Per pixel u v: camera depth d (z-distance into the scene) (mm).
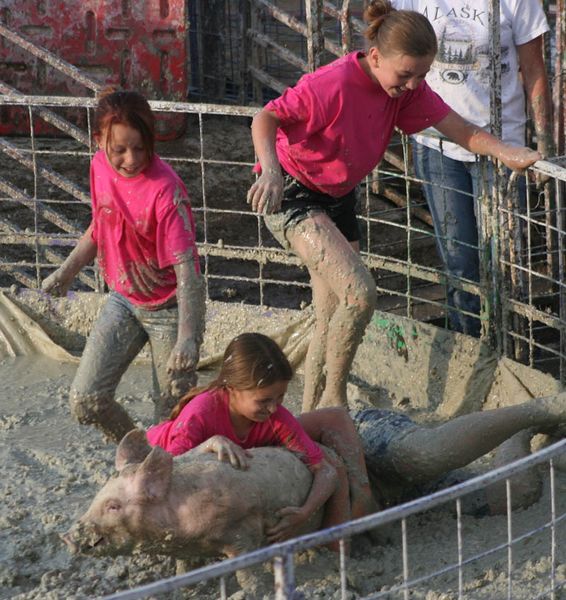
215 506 7676
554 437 10211
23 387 13359
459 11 12922
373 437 9719
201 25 19328
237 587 8555
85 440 11742
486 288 12227
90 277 14812
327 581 8469
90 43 17672
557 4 14281
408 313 13258
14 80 17734
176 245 9445
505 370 12023
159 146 17875
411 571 8625
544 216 15219
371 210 16984
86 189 17453
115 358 9898
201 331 9516
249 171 17734
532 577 8219
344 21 13914
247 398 8102
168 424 8648
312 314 13406
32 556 9195
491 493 9641
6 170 17297
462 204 12875
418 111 10750
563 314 11773
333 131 10203
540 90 13086
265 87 19859
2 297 14422
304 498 8375
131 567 8852
